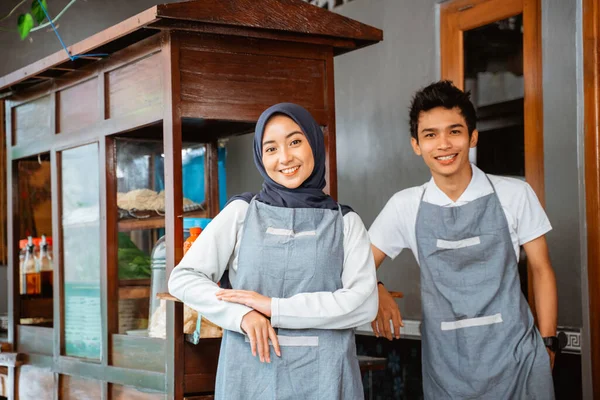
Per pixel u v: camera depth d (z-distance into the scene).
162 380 2.42
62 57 2.81
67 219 3.06
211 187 3.26
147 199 2.95
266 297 1.90
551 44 3.21
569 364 3.11
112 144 2.84
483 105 3.56
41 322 3.56
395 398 3.99
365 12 4.24
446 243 2.48
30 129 3.37
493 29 3.52
